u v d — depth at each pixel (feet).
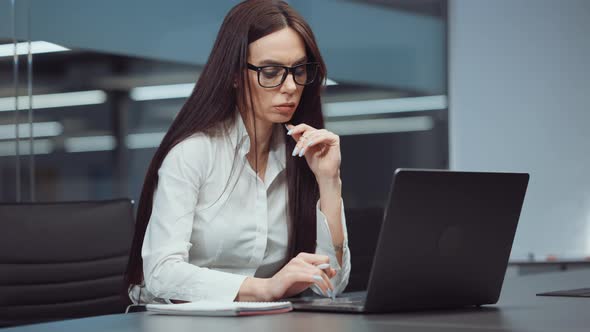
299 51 7.08
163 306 5.46
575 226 18.01
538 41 18.03
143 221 7.27
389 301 5.32
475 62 18.61
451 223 5.45
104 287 8.09
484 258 5.70
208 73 7.28
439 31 19.13
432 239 5.37
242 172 7.46
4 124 12.28
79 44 13.07
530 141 18.17
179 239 6.81
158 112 14.05
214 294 6.18
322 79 7.48
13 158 12.35
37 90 12.62
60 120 12.87
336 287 7.38
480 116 18.60
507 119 18.34
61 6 12.87
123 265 8.22
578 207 18.01
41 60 12.66
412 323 4.78
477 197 5.52
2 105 12.26
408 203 5.18
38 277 7.75
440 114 19.06
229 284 6.17
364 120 17.62
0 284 7.55
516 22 18.16
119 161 13.55
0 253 7.59
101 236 8.16
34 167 12.57
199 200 7.28
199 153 7.18
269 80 7.02
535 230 18.06
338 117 17.15
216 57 7.24
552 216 18.07
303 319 5.00
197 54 14.60
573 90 17.94
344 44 17.31
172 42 14.23
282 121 7.15
